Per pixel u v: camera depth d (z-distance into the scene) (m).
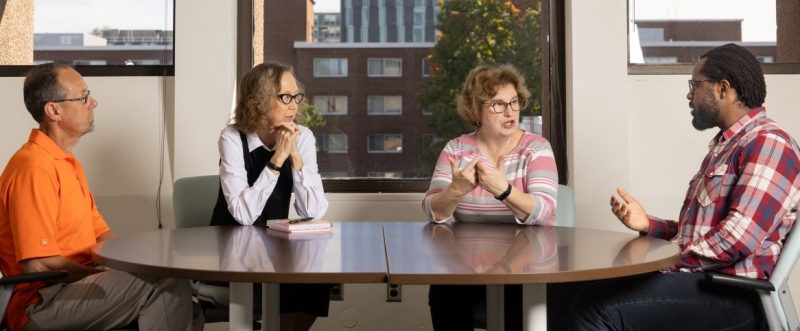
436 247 2.03
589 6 3.55
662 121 3.61
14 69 3.70
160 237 2.28
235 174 2.74
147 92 3.65
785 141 2.14
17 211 2.22
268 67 2.81
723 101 2.24
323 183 3.74
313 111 3.77
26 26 3.73
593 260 1.79
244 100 2.79
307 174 2.83
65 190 2.37
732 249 2.08
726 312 2.06
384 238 2.25
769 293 2.00
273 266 1.70
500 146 2.82
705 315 2.06
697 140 3.61
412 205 3.67
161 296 2.16
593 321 2.09
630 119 3.61
